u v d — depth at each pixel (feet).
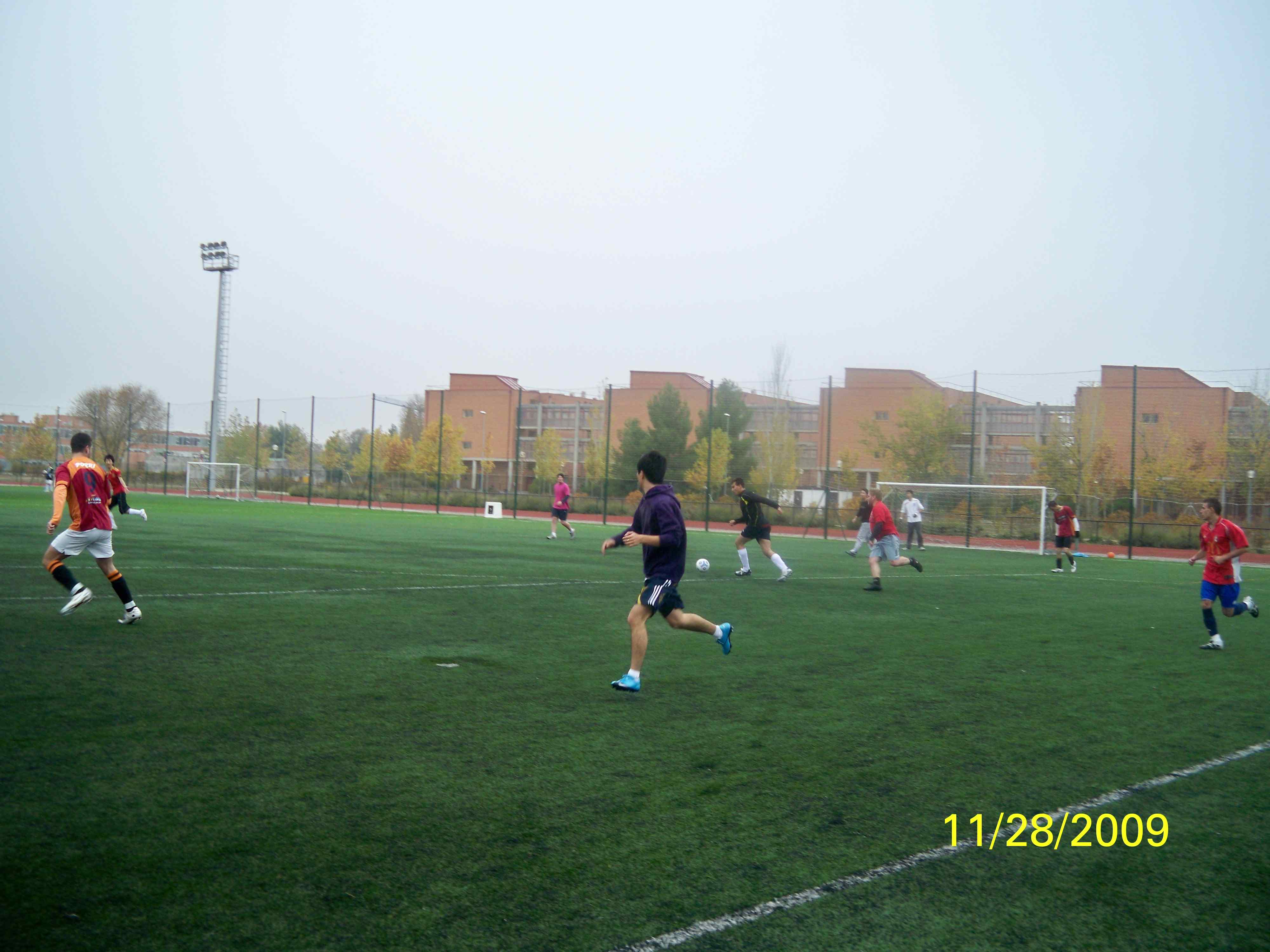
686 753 17.94
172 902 10.99
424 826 13.65
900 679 25.85
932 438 145.28
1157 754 18.89
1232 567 33.32
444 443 207.82
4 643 26.55
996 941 10.82
